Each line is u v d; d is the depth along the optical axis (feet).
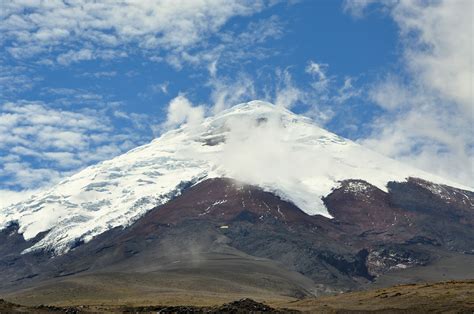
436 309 488.44
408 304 519.60
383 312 500.74
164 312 545.85
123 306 642.22
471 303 489.67
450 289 553.64
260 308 534.37
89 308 590.14
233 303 546.26
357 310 522.47
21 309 539.29
